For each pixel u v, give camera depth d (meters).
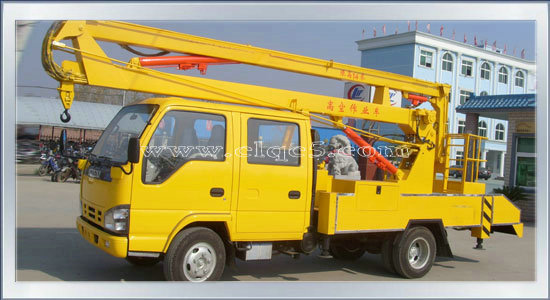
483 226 7.31
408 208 6.48
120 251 4.66
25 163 20.81
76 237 7.92
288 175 5.56
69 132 20.77
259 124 5.49
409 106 7.55
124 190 4.70
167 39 5.40
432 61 25.05
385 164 7.09
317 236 5.95
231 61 5.84
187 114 5.11
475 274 7.07
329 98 6.48
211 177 5.09
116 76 5.09
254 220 5.35
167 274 4.91
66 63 4.89
